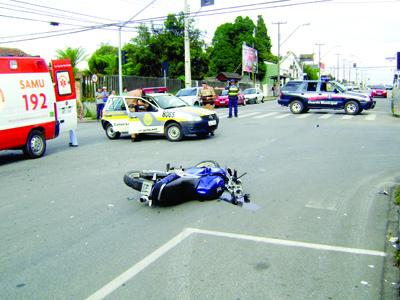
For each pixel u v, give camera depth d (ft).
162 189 22.21
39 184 29.84
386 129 54.13
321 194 25.11
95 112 87.97
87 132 62.23
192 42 145.79
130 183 24.08
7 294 13.98
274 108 99.35
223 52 208.85
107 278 14.88
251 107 106.22
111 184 28.91
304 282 14.33
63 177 31.89
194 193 23.81
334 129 55.06
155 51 140.56
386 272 15.02
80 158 40.22
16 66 39.68
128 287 14.17
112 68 124.67
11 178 32.32
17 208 23.97
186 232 19.15
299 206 22.79
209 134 52.90
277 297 13.37
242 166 33.37
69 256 16.87
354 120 65.51
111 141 51.62
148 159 37.88
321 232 18.93
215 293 13.65
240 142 45.88
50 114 43.24
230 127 59.62
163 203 23.17
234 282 14.37
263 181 28.48
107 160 38.40
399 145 41.86
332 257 16.30
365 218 20.72
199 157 37.81
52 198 25.82
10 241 18.78
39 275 15.29
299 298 13.29
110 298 13.50
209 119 48.70
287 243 17.70
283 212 21.81
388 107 99.71
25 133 40.14
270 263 15.81
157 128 49.21
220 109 100.53
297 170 31.76
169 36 140.87
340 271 15.12
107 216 21.85
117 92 97.96
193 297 13.42
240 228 19.56
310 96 78.13
